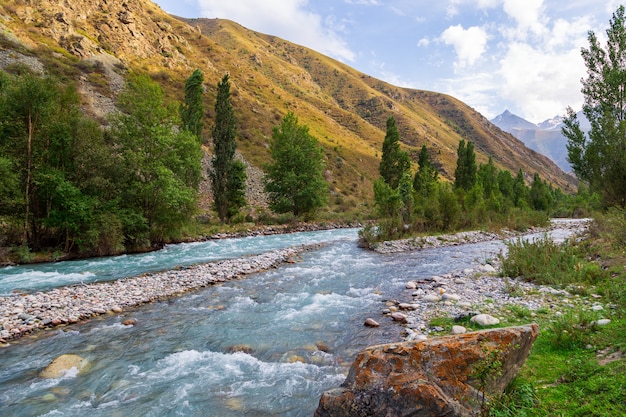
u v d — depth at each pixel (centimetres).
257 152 7644
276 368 802
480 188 4716
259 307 1259
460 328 895
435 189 4034
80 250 2314
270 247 2806
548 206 6912
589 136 2267
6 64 5434
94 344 952
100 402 673
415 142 18350
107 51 8069
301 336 983
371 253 2492
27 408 655
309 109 14350
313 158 5025
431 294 1298
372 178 9906
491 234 3338
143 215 2734
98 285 1541
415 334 913
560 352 642
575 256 1442
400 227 3112
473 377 481
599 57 2281
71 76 6231
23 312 1168
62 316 1148
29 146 2211
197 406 654
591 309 938
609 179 2112
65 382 751
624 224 1436
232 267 1903
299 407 642
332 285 1561
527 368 589
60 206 2320
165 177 2739
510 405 470
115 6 9562
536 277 1351
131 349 919
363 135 15788
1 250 2062
